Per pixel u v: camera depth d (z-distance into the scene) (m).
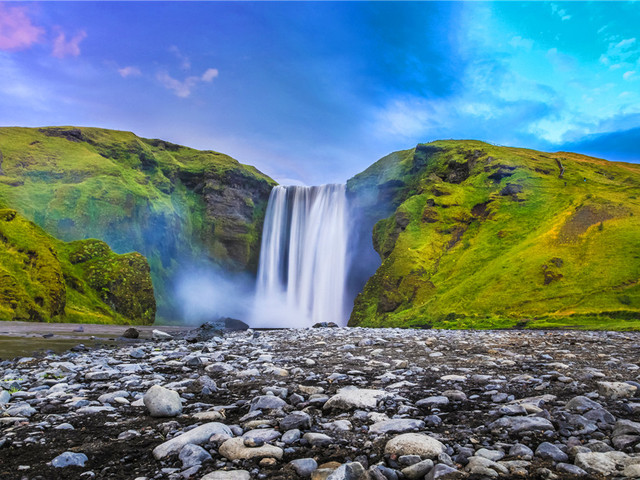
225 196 179.75
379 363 11.13
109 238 134.75
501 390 7.62
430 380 8.77
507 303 78.81
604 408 6.09
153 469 4.44
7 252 85.00
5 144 144.50
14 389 9.09
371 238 153.12
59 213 128.25
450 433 5.23
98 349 20.06
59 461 4.56
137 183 158.62
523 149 153.88
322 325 40.62
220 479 3.95
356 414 6.05
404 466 4.23
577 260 82.38
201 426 5.32
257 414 6.23
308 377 9.39
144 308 115.62
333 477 3.64
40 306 81.62
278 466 4.36
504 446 4.71
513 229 104.88
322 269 154.75
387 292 104.44
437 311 86.81
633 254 77.31
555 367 10.12
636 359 11.96
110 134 177.25
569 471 3.94
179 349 17.00
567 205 103.44
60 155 152.00
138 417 6.48
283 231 172.38
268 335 25.81
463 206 119.94
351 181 163.00
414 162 149.38
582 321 65.31
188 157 197.75
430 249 110.31
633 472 3.74
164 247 157.62
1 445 5.15
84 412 6.70
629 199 99.50
